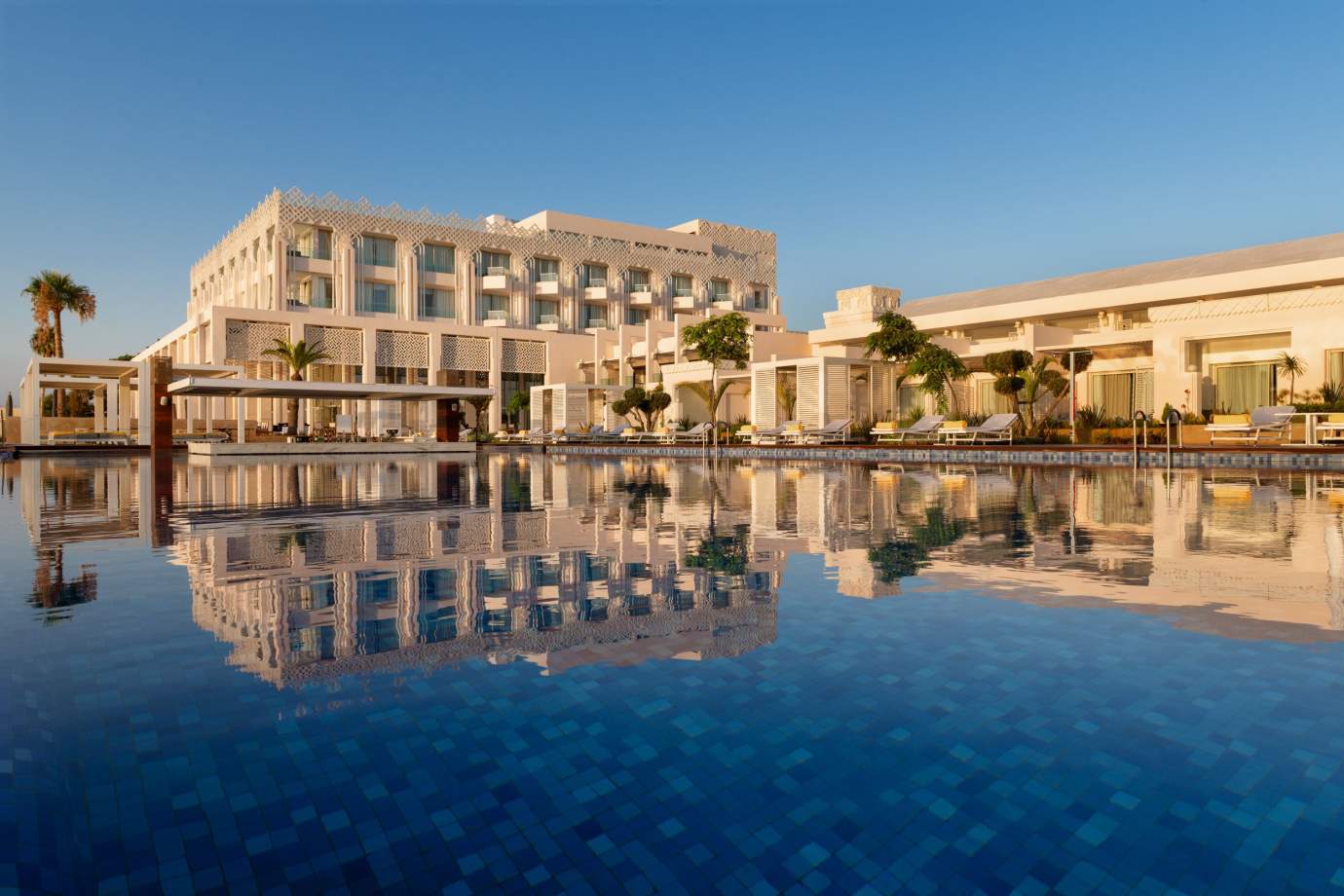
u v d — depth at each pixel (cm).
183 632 325
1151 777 200
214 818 185
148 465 1773
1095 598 375
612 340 4200
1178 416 1800
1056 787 196
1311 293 1891
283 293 3956
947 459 1714
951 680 266
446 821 185
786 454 1978
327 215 4106
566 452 2581
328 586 412
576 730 230
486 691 260
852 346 3225
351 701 252
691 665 284
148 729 229
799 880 162
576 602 376
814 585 408
